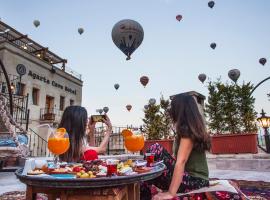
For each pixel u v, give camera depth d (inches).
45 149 567.5
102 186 48.7
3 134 220.5
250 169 245.8
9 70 658.8
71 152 75.7
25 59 720.3
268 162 236.7
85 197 52.3
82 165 63.4
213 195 72.4
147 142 389.4
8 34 834.8
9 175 214.8
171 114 73.5
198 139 67.7
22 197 120.0
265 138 298.5
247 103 436.5
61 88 877.2
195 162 74.5
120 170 57.1
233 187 75.9
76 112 77.7
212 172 233.5
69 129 76.5
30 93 723.4
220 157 277.3
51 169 56.6
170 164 80.4
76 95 965.2
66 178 48.5
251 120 427.2
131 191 60.7
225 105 446.3
